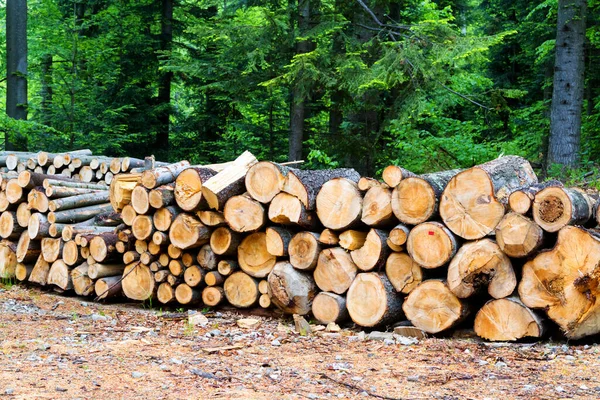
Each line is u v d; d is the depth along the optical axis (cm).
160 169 759
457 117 1995
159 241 742
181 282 757
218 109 1939
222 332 639
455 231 589
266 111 1688
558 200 545
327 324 660
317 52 1225
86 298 839
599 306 538
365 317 632
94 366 478
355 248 650
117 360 501
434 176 640
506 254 568
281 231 686
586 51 1688
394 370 489
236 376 462
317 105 1527
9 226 902
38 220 854
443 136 1625
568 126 1341
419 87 1255
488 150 1505
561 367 491
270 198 683
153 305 791
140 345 566
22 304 784
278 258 698
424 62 1205
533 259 557
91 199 889
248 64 1282
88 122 1614
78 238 810
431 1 2022
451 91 1267
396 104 1302
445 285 596
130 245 784
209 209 728
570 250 539
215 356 528
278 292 675
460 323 611
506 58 2108
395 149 1521
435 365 506
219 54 1583
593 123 1686
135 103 1869
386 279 633
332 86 1352
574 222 558
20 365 471
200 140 1988
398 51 1238
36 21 1942
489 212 575
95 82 1691
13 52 1567
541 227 550
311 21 1350
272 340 603
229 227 715
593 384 445
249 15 1914
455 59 1158
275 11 1339
